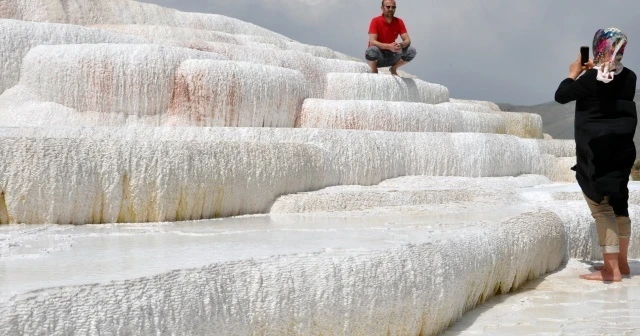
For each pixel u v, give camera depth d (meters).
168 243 4.71
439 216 7.01
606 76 6.16
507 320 5.23
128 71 9.68
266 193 7.52
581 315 5.40
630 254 8.05
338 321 3.97
